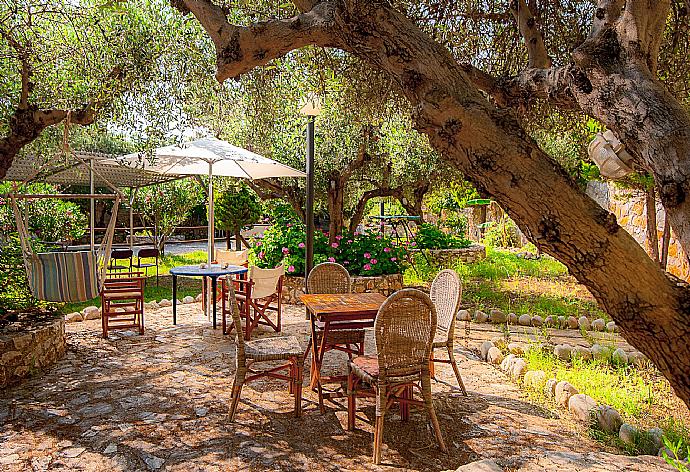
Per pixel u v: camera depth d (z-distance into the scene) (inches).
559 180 46.4
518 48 119.8
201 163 294.8
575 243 45.5
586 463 122.9
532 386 182.2
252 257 381.1
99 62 162.6
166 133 175.5
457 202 652.7
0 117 171.9
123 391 176.4
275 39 62.3
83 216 510.6
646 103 46.5
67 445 136.6
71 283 183.0
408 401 137.9
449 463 128.6
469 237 755.4
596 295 46.9
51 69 169.6
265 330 263.1
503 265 474.0
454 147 49.4
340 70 120.8
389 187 396.2
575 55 53.5
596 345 214.2
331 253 348.5
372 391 166.9
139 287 254.8
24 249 181.9
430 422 153.5
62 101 173.5
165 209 545.3
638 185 253.0
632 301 45.3
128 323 276.4
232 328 261.6
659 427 147.4
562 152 430.6
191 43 165.0
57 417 154.6
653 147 44.4
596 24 55.2
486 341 238.8
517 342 239.8
